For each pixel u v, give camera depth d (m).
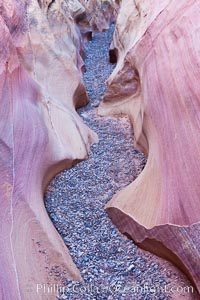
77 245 3.10
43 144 3.76
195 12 3.84
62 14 7.29
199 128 2.87
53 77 5.43
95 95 6.70
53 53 5.79
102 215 3.45
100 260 2.93
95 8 12.92
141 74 4.55
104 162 4.34
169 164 3.01
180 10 4.21
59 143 4.12
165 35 4.22
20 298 2.27
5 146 3.14
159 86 3.74
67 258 2.86
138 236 2.95
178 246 2.53
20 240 2.67
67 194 3.75
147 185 3.19
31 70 4.81
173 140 3.11
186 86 3.23
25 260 2.56
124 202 3.26
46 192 3.74
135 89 5.55
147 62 4.42
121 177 4.02
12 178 3.03
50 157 3.83
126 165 4.24
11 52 3.95
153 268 2.76
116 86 5.70
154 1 5.51
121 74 5.57
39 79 4.92
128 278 2.72
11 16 4.72
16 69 3.95
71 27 8.05
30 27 5.45
